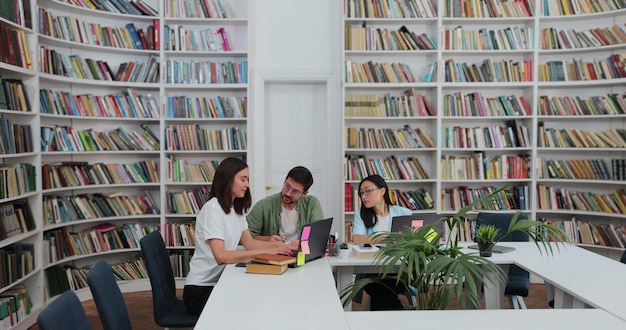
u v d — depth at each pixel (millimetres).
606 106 5414
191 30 5637
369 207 3795
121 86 5508
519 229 2941
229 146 5605
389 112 5609
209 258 3123
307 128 6008
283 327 2082
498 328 2078
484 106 5621
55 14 5211
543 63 5781
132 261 5496
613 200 5434
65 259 4941
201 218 3152
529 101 5637
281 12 5848
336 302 2418
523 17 5520
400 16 5570
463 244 3889
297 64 5852
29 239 4559
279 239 3482
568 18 5633
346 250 3611
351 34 5566
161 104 5492
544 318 2201
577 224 5566
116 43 5406
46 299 4742
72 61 5152
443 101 5621
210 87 5555
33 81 4523
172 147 5523
